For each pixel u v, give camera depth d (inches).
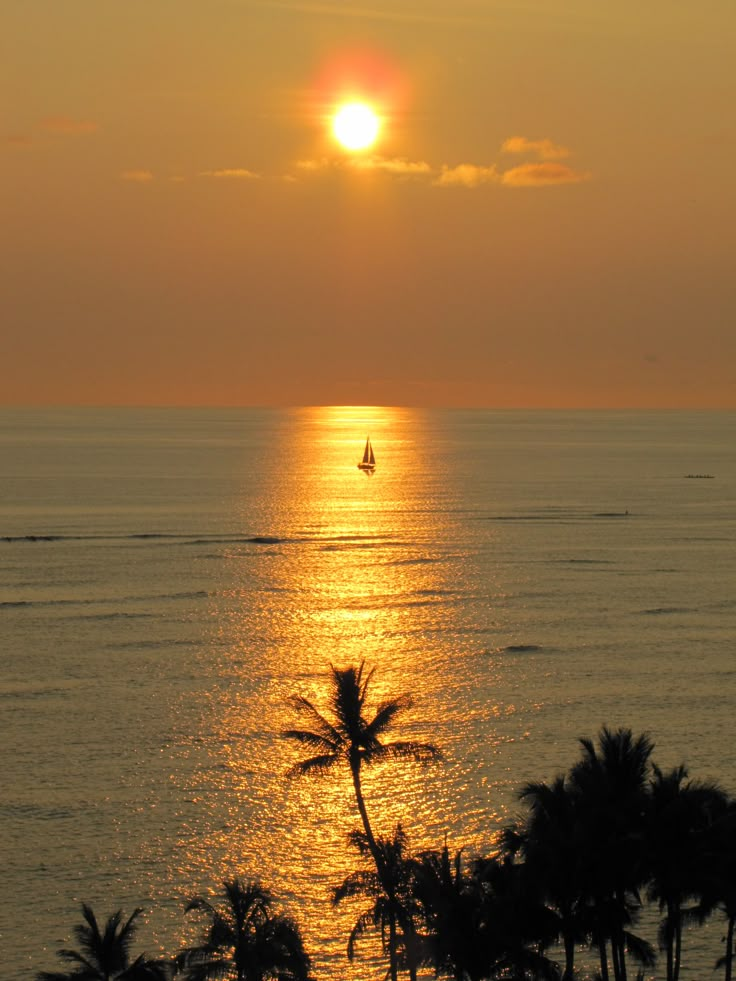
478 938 2965.1
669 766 5797.2
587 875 2942.9
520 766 5841.5
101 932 4200.3
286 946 3427.7
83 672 7583.7
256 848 4936.0
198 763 5876.0
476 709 6806.1
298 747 6117.1
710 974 3993.6
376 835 5012.3
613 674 7568.9
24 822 5137.8
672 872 2925.7
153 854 4859.7
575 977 3860.7
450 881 3075.8
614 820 2903.5
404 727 6476.4
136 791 5497.1
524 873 2989.7
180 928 4286.4
